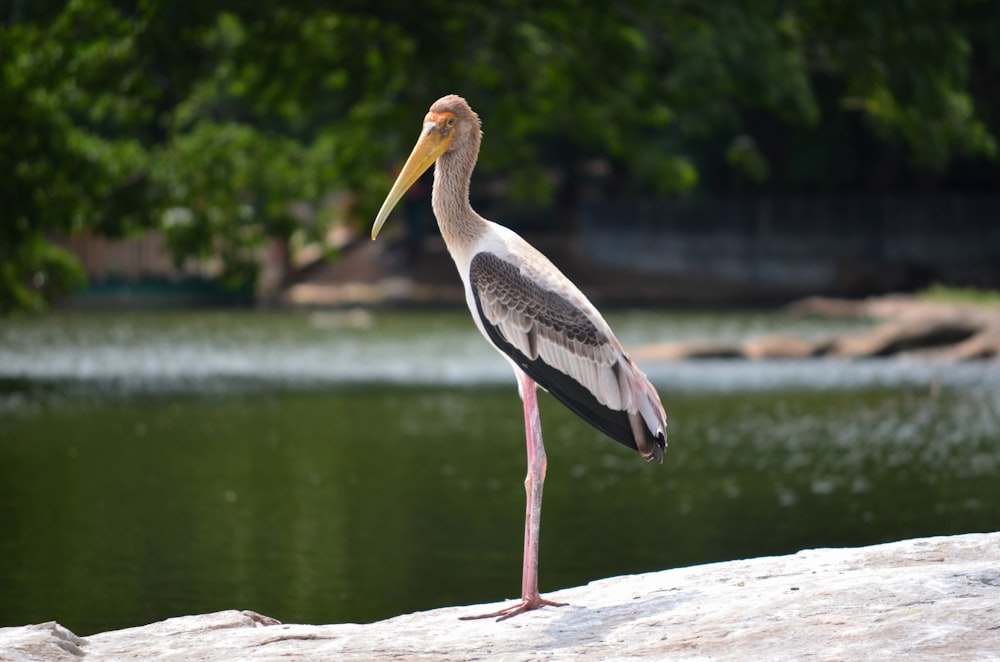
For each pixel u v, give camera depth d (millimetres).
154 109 26500
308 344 32812
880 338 29141
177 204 27266
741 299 49625
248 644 6070
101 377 25672
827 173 52344
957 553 6598
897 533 11719
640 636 5746
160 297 47594
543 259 6930
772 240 52688
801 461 15961
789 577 6406
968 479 14484
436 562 10898
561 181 59031
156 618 9266
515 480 14828
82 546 11469
